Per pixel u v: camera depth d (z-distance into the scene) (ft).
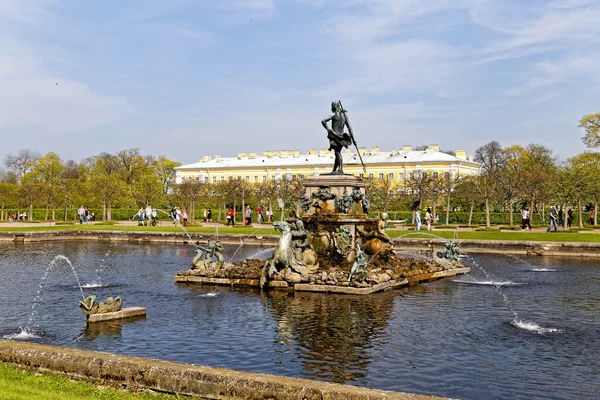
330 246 75.77
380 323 49.39
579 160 195.31
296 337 44.65
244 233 145.69
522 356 39.73
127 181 316.60
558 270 86.12
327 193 80.48
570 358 39.32
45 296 64.03
